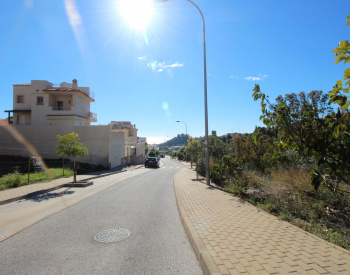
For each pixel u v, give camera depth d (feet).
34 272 11.18
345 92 6.59
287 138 8.52
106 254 13.15
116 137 92.94
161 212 22.85
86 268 11.53
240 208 21.72
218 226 16.38
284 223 16.80
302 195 20.89
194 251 13.47
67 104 108.47
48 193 33.40
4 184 34.63
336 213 17.33
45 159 72.90
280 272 9.68
